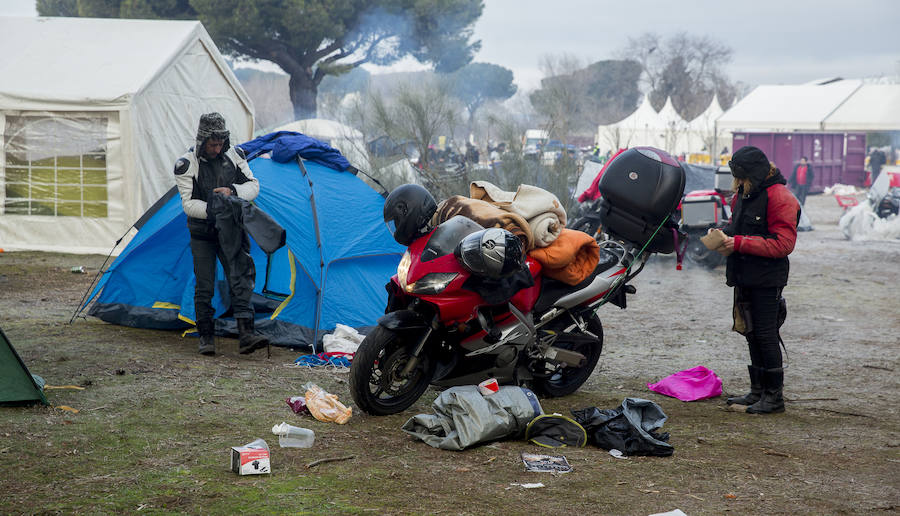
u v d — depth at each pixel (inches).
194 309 268.8
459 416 175.8
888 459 174.4
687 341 313.1
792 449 181.2
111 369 227.1
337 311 271.9
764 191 213.5
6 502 133.0
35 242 492.7
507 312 196.7
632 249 225.5
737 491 152.6
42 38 537.3
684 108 3014.3
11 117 486.3
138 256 292.8
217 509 134.3
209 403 198.5
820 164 1439.5
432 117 545.6
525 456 168.6
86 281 394.6
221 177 255.0
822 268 538.6
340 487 146.9
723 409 217.5
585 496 147.4
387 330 192.9
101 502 135.0
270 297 284.4
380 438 179.0
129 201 481.7
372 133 552.4
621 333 327.9
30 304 331.6
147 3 1374.3
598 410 188.9
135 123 477.1
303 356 253.3
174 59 513.0
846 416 211.5
